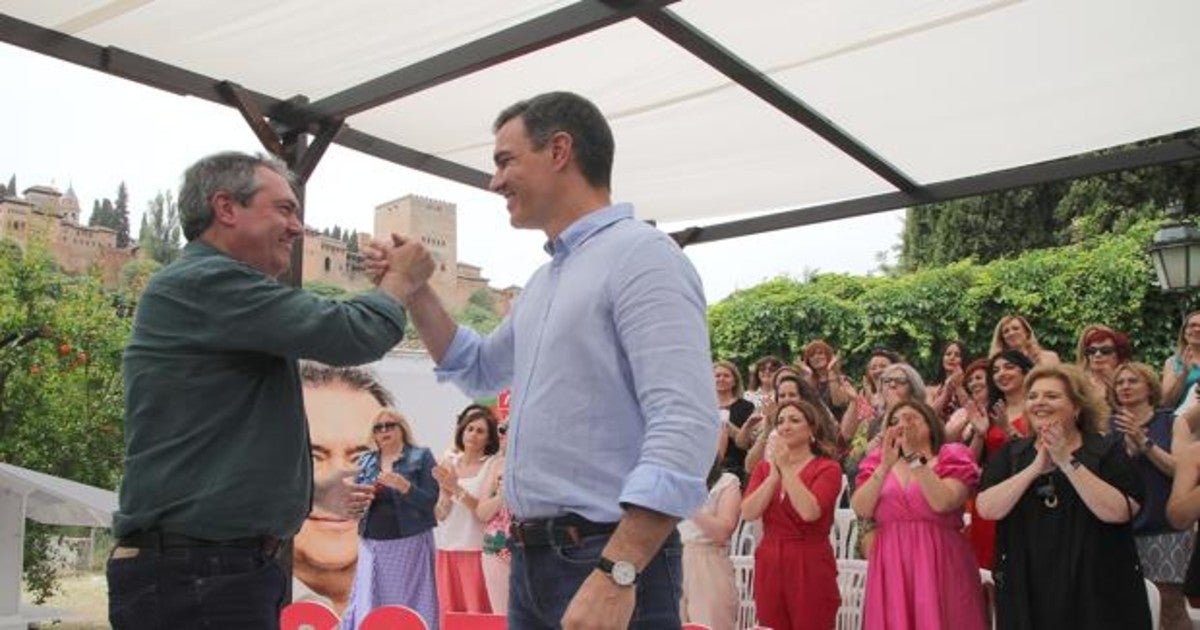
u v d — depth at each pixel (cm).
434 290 215
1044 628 322
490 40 374
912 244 1441
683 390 151
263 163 205
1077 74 431
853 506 387
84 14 348
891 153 524
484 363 214
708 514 441
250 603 183
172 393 184
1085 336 475
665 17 366
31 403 709
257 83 416
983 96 454
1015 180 539
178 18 354
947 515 369
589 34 389
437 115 462
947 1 365
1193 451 339
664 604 160
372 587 469
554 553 160
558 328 166
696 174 559
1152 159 487
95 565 859
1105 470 318
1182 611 381
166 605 178
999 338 515
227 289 185
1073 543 320
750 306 875
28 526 713
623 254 163
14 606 498
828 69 422
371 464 476
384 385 609
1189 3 370
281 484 189
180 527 180
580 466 160
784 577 402
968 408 457
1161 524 364
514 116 181
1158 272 529
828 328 836
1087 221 1184
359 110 423
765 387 630
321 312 183
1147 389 417
